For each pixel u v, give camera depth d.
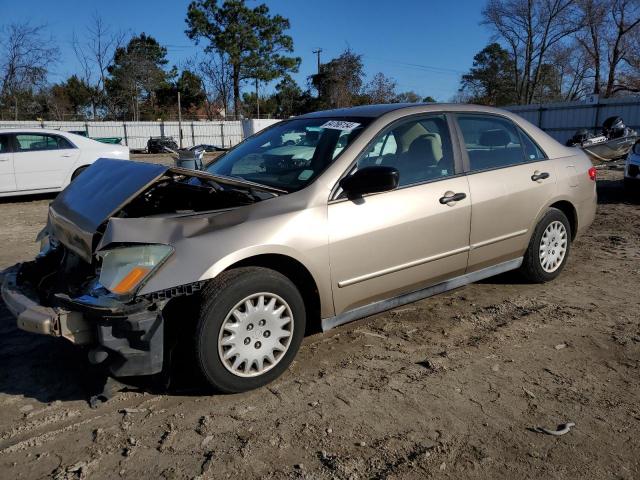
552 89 55.25
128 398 3.31
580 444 2.82
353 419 3.06
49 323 3.03
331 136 3.99
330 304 3.63
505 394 3.31
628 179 10.22
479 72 64.00
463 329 4.26
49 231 4.09
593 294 4.97
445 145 4.26
